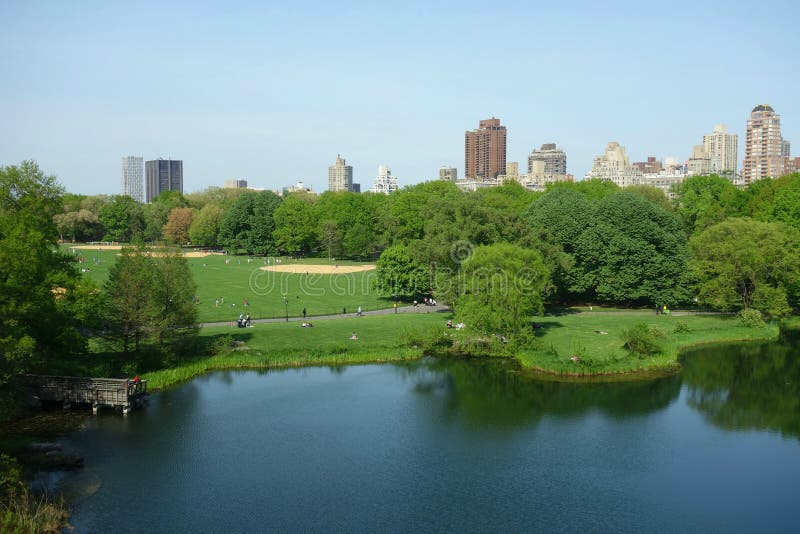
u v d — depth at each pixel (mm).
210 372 65562
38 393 54094
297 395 58875
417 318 87875
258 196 199750
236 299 103812
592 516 37812
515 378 64250
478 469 43938
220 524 36438
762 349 75500
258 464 44344
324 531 35844
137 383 54812
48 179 60188
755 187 132875
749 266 83562
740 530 36375
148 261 62938
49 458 43719
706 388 61281
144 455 45375
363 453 46469
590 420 53125
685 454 46625
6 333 44656
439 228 90312
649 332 73875
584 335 77750
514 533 35844
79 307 56031
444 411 55031
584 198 113250
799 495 40438
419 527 36375
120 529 35688
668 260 93562
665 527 36656
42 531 34844
